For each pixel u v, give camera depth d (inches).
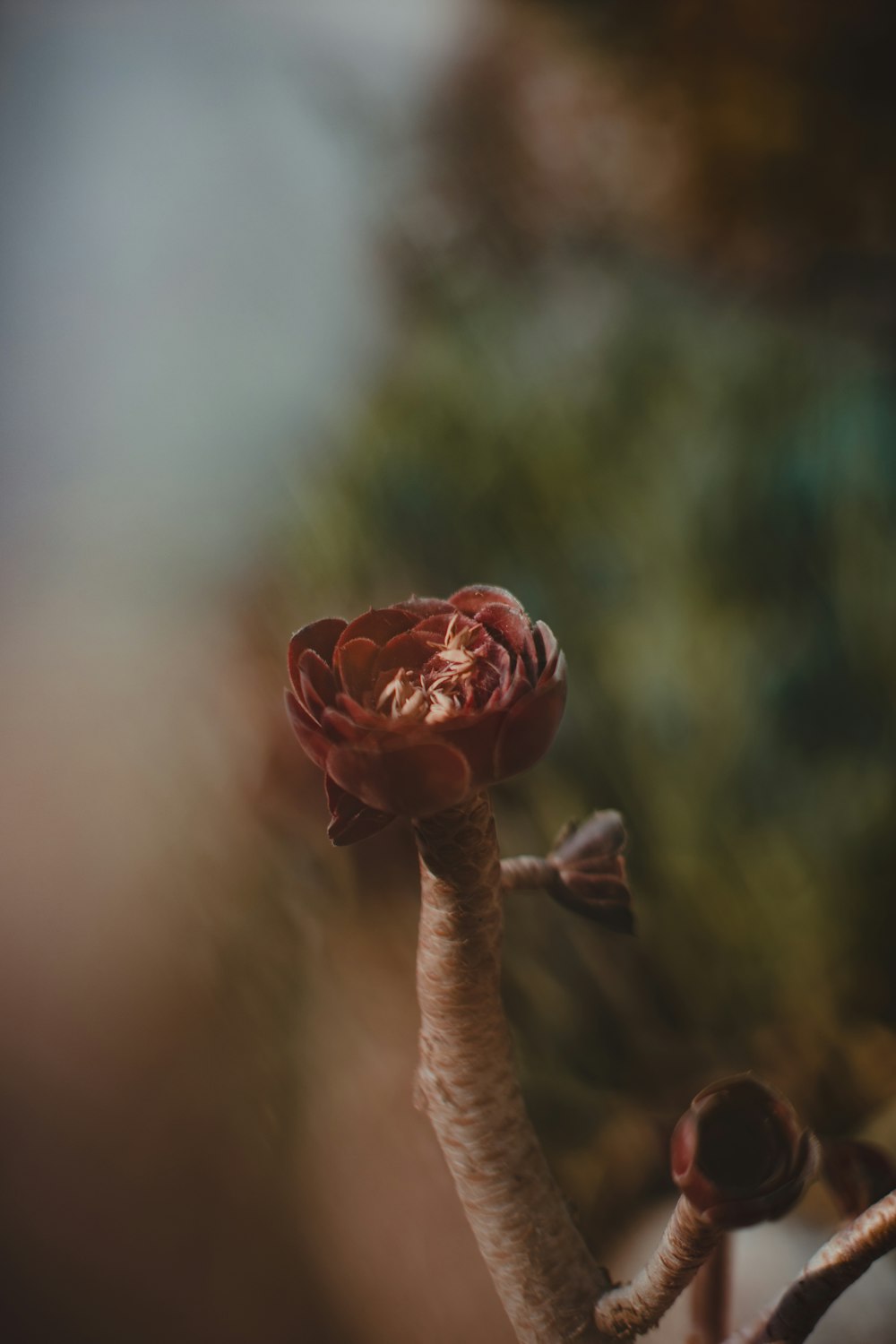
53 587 38.5
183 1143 25.1
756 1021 33.7
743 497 40.2
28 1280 22.9
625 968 33.7
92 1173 24.6
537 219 51.2
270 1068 26.1
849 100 49.9
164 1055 26.7
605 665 37.8
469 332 45.7
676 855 35.4
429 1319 22.3
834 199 48.7
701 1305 19.1
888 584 38.8
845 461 40.7
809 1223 23.7
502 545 38.9
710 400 42.7
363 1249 23.1
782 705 38.0
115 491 41.1
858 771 37.1
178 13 60.3
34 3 61.1
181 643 35.5
